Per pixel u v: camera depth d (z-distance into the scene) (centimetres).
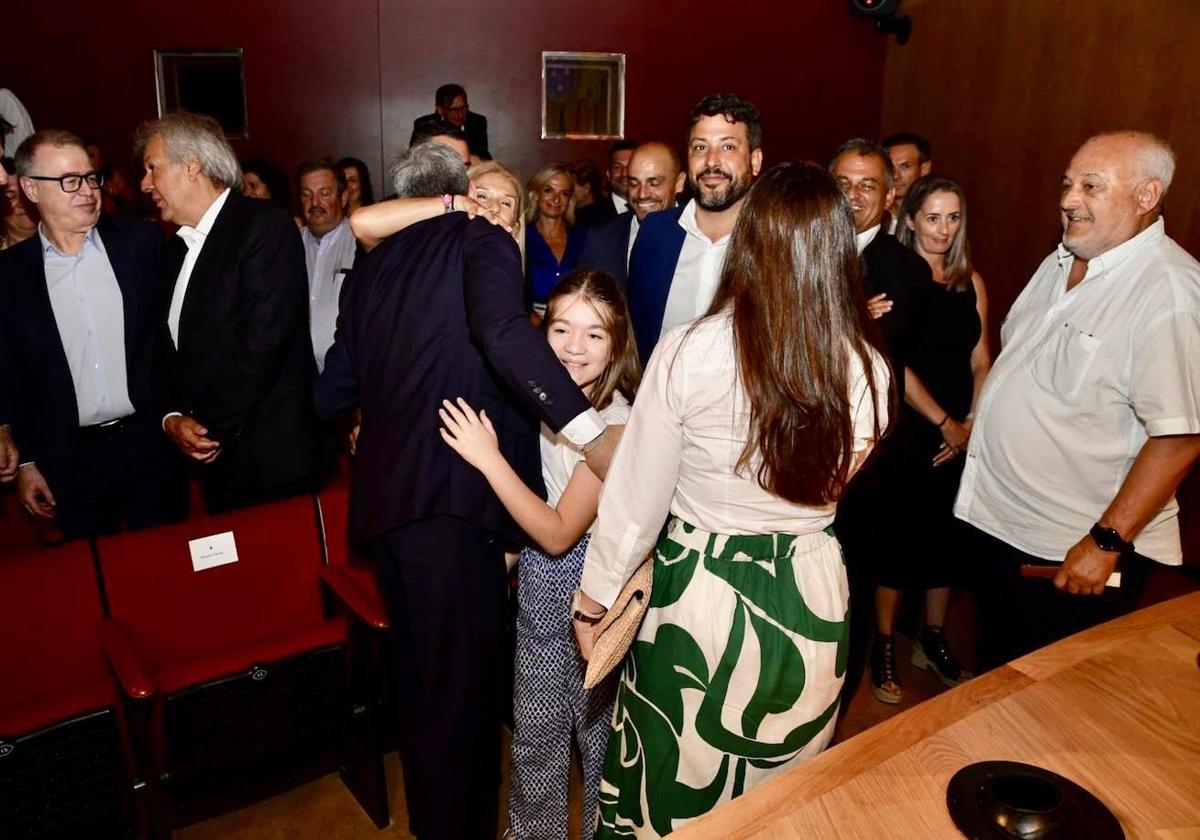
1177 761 109
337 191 369
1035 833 93
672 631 134
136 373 246
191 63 557
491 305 144
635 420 133
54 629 190
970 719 117
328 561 225
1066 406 184
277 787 212
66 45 543
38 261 234
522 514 154
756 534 131
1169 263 169
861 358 123
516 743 189
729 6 597
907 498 257
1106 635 138
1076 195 176
